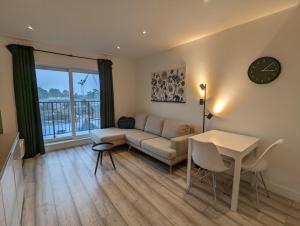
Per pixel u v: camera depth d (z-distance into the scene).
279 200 2.12
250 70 2.42
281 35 2.12
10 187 1.38
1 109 3.09
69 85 3.98
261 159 1.94
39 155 3.51
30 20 2.43
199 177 2.66
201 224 1.71
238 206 1.99
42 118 3.87
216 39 2.85
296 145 2.09
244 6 2.02
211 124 3.04
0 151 1.42
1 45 3.05
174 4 1.98
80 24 2.56
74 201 2.05
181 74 3.55
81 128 4.44
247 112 2.53
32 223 1.70
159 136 3.67
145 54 4.36
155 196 2.17
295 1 1.90
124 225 1.69
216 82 2.91
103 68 4.29
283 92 2.15
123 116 4.70
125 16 2.28
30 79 3.31
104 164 3.12
